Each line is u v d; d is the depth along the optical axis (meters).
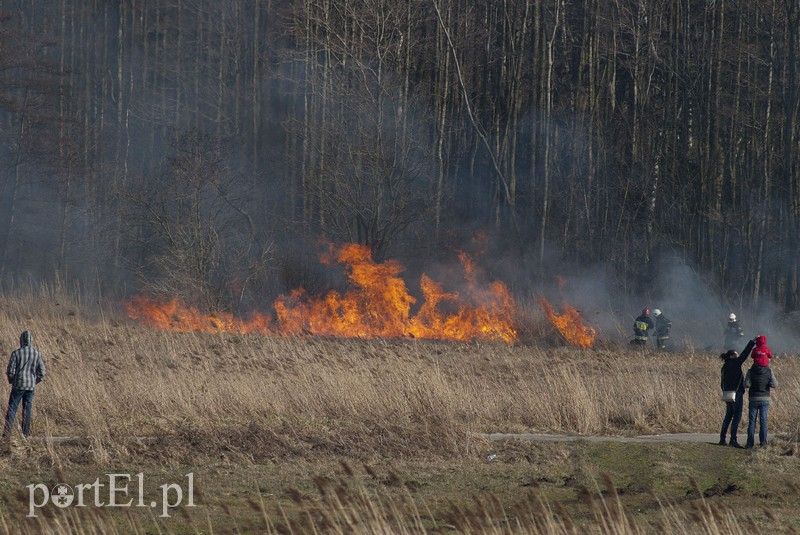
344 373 74.31
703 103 197.38
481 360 100.75
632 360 109.25
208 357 88.31
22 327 105.56
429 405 68.00
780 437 67.81
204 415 65.56
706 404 76.88
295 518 42.53
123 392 68.62
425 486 50.94
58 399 66.12
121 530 40.66
